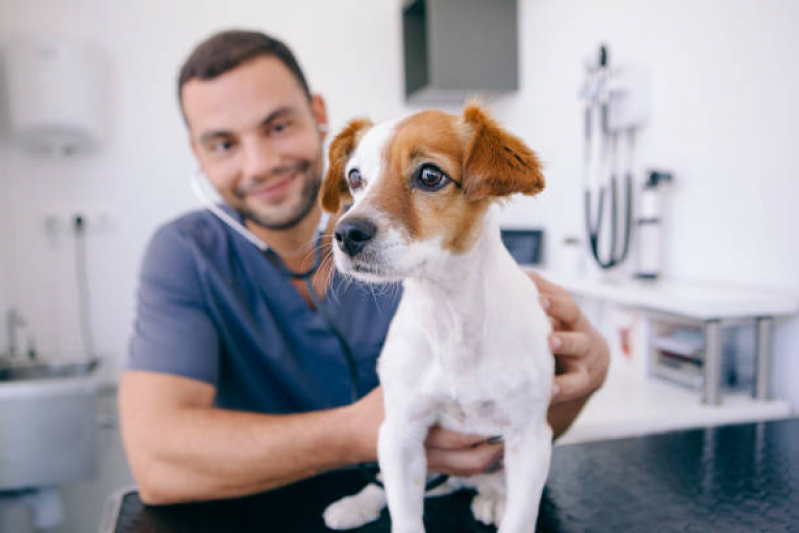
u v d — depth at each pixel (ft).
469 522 2.51
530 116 7.89
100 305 8.02
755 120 4.42
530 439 2.31
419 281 2.28
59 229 7.82
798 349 4.22
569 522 2.33
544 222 7.68
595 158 6.41
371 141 2.45
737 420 4.20
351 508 2.51
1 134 7.59
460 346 2.23
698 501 2.49
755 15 4.38
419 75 8.79
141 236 8.10
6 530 6.48
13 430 6.17
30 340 7.79
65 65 7.06
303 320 3.61
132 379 3.12
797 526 2.27
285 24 8.55
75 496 7.04
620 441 3.21
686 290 4.59
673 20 5.22
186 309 3.34
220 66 3.34
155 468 2.71
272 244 3.84
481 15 7.85
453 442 2.40
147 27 7.97
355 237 2.16
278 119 3.45
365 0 8.82
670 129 5.31
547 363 2.30
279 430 2.65
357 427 2.54
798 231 4.13
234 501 2.72
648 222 5.14
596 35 6.37
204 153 3.57
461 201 2.26
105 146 7.91
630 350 5.40
